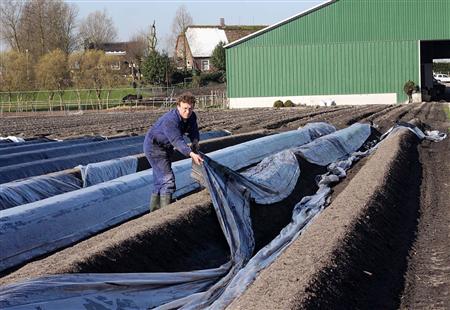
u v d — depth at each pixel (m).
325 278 5.66
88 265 5.91
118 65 69.12
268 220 9.45
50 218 7.93
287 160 12.41
